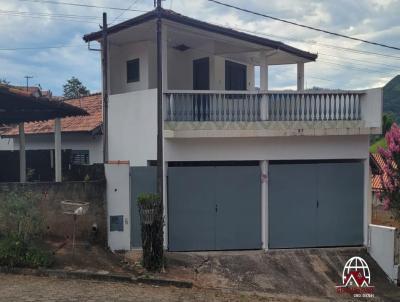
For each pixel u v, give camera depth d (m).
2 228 10.72
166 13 12.51
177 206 12.95
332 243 13.79
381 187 15.93
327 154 13.66
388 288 12.24
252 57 16.92
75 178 14.50
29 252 10.20
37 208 11.30
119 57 16.67
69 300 8.18
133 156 14.41
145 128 13.80
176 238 12.95
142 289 9.59
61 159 15.80
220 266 12.16
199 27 13.38
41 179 16.23
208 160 13.07
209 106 13.30
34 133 20.05
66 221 11.84
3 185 11.28
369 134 13.63
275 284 11.57
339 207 13.82
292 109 13.72
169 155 12.84
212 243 13.14
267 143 13.34
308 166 13.65
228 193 13.23
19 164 15.50
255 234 13.37
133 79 16.17
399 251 12.96
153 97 13.41
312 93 13.77
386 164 14.62
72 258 10.92
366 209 13.91
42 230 11.41
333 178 13.79
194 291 9.98
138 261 11.59
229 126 13.38
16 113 13.75
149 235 11.02
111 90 16.53
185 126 13.11
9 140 24.56
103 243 12.20
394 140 14.47
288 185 13.54
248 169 13.30
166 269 11.34
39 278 9.69
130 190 12.66
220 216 13.19
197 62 16.83
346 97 13.99
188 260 12.27
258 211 13.38
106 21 14.62
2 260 9.98
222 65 16.88
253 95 13.51
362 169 13.97
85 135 19.20
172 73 16.66
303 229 13.62
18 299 8.07
